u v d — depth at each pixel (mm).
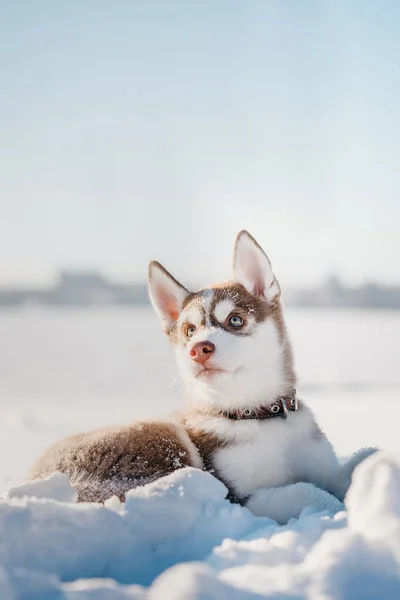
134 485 1005
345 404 2797
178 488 846
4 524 784
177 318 1210
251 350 1082
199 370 1069
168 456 1042
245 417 1083
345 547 700
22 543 779
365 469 792
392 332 7148
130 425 1096
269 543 771
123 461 1035
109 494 993
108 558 798
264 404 1085
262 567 724
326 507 953
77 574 784
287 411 1083
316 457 1068
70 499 913
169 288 1217
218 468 1054
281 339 1129
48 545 783
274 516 968
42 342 6410
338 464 1074
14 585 679
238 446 1058
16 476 1463
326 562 693
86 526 799
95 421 2414
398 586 684
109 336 6980
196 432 1093
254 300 1134
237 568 725
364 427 2119
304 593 672
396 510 748
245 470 1047
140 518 819
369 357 4871
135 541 810
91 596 667
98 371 4387
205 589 630
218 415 1096
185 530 830
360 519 760
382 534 727
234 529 837
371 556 696
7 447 1927
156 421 1106
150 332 7562
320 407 2701
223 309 1111
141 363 4805
